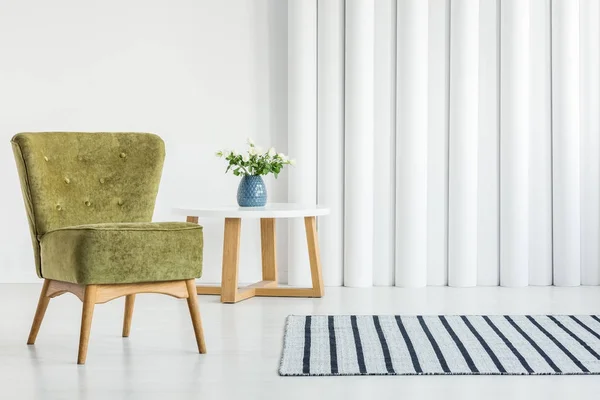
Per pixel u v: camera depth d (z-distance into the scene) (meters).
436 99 4.98
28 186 3.19
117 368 2.89
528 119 4.96
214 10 5.09
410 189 4.89
